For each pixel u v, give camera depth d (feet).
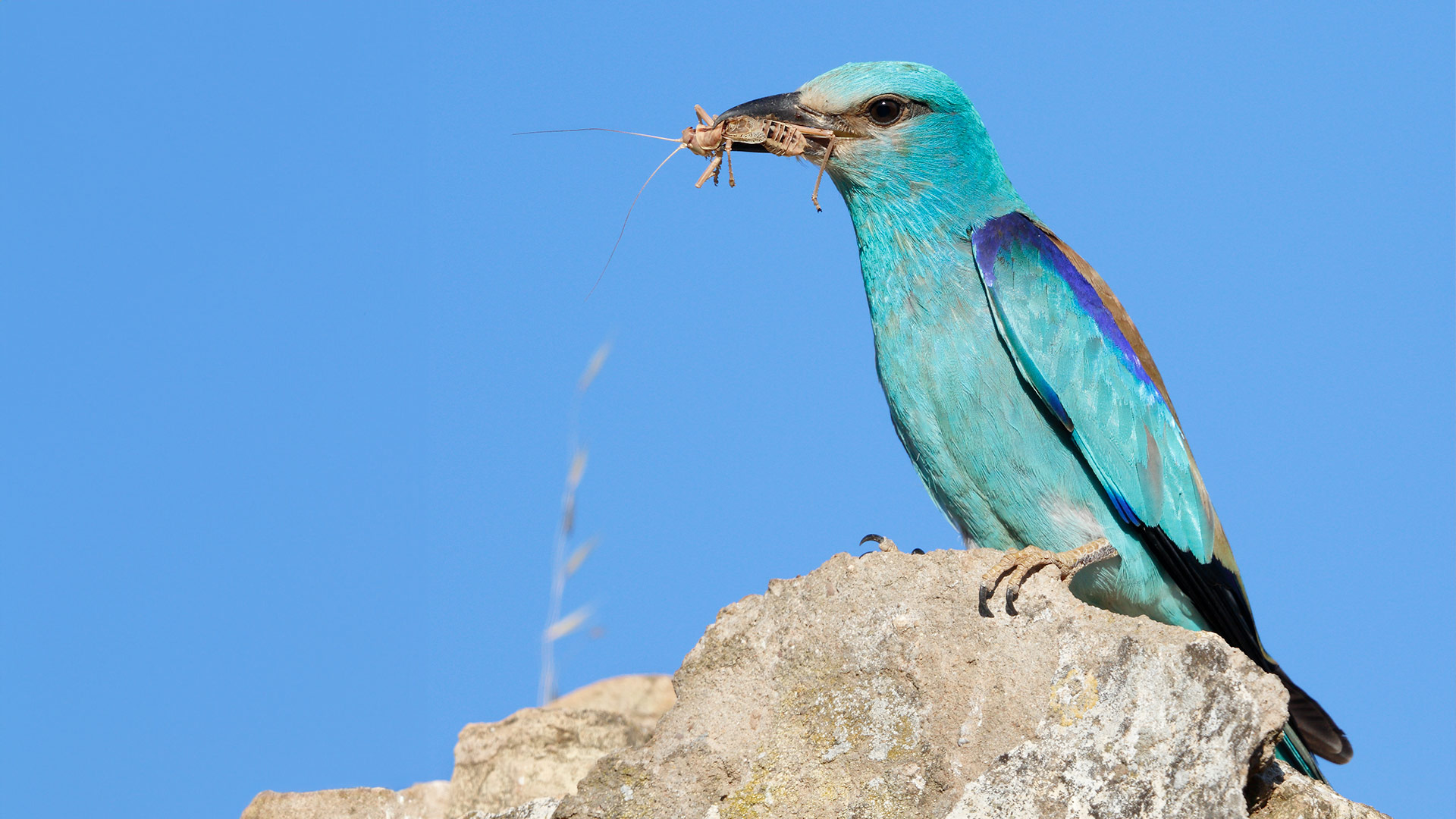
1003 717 23.88
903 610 25.38
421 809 34.53
